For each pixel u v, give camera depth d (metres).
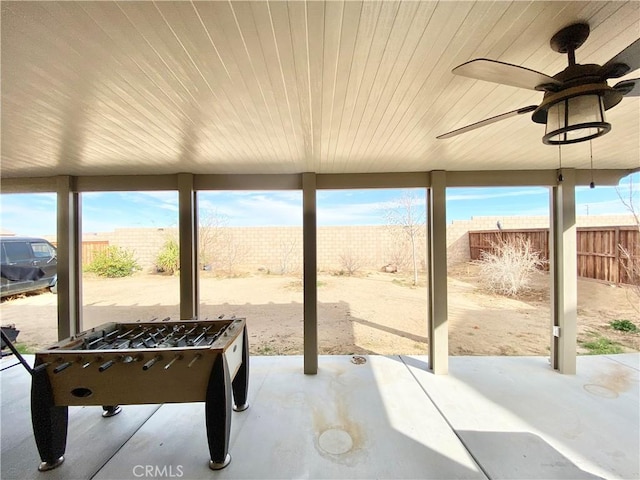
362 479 1.88
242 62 1.29
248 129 2.09
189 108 1.74
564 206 3.31
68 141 2.27
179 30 1.07
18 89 1.48
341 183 3.49
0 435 2.33
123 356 1.96
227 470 1.96
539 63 1.33
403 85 1.50
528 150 2.65
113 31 1.07
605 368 3.42
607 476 1.89
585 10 1.00
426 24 1.06
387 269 8.05
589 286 5.55
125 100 1.62
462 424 2.42
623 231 5.06
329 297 6.53
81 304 3.50
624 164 3.18
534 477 1.89
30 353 4.16
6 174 3.30
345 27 1.07
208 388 1.98
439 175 3.37
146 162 2.93
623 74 1.07
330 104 1.72
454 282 7.43
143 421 2.51
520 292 6.51
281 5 0.96
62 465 2.01
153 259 7.84
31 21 1.00
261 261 8.16
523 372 3.34
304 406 2.70
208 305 6.27
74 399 1.99
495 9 1.00
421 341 4.50
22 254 6.07
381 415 2.55
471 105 1.76
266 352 4.18
